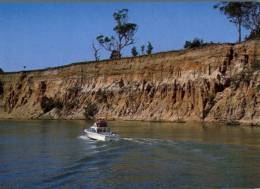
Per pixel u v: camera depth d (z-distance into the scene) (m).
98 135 64.88
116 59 122.50
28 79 144.62
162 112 104.62
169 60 109.06
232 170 39.81
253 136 65.31
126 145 57.22
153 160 45.84
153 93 109.56
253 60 94.50
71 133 77.62
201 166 41.97
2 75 151.62
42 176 38.09
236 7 111.69
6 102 145.00
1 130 86.88
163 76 109.19
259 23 112.75
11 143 62.56
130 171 40.28
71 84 131.38
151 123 97.69
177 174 38.69
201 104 97.19
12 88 147.00
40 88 138.62
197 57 103.19
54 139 67.62
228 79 96.38
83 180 36.72
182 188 33.81
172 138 63.88
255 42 95.38
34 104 138.00
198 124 91.56
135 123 98.25
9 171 40.31
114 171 40.34
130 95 114.00
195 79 101.19
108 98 119.25
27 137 71.50
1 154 51.12
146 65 113.94
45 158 47.94
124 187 34.34
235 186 34.19
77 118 123.19
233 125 87.56
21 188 33.81
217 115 93.44
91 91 124.69
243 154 48.12
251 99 90.00
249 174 38.09
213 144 56.31
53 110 131.12
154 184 35.25
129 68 118.19
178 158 46.66
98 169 41.31
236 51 97.50
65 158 47.84
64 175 38.56
